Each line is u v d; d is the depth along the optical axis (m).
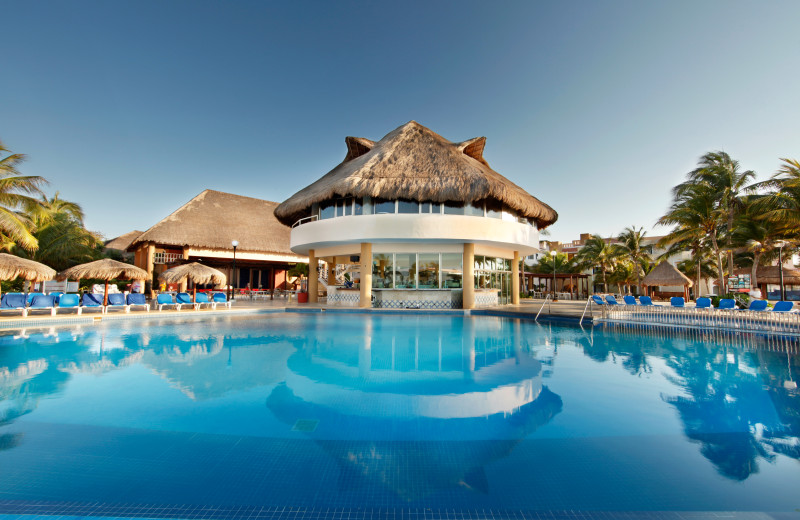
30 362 6.91
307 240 19.23
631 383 5.59
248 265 35.47
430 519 2.47
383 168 17.39
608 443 3.55
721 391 5.17
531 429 3.86
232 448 3.40
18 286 21.17
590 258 41.50
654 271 29.64
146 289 26.94
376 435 3.71
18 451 3.29
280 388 5.30
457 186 16.23
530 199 19.58
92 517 2.44
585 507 2.58
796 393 5.08
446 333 10.80
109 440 3.54
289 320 14.09
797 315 11.21
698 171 23.34
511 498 2.68
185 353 7.80
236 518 2.45
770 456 3.31
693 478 2.93
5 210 17.11
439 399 4.82
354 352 7.96
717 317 12.23
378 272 18.58
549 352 8.04
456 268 18.42
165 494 2.69
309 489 2.78
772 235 20.67
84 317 13.11
